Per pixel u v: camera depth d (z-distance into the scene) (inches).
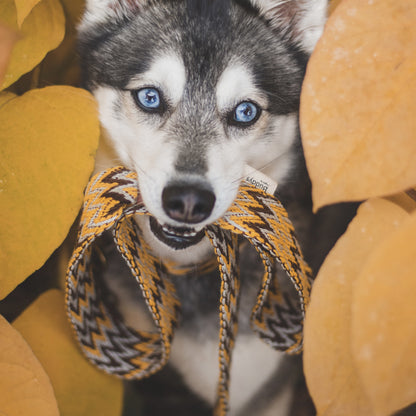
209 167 55.3
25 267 44.9
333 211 73.9
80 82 69.6
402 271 30.7
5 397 41.6
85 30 68.0
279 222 49.9
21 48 46.8
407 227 31.2
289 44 66.0
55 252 66.4
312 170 34.5
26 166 44.9
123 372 51.6
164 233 57.9
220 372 47.3
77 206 45.2
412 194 39.9
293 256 46.8
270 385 70.0
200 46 61.3
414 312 30.3
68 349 54.0
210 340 68.7
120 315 60.1
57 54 68.7
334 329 37.2
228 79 60.9
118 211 46.9
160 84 61.0
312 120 34.3
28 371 42.3
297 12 64.4
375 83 34.0
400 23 33.9
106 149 67.3
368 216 38.0
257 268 67.8
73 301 47.9
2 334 42.8
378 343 30.1
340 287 37.4
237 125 63.0
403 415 50.4
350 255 37.6
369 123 34.2
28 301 64.8
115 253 66.6
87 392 53.2
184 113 60.9
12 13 46.6
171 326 51.5
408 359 30.2
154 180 54.4
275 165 69.2
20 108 45.6
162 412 73.4
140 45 63.3
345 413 36.9
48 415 41.8
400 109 33.9
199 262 64.6
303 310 43.8
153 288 49.1
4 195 44.6
